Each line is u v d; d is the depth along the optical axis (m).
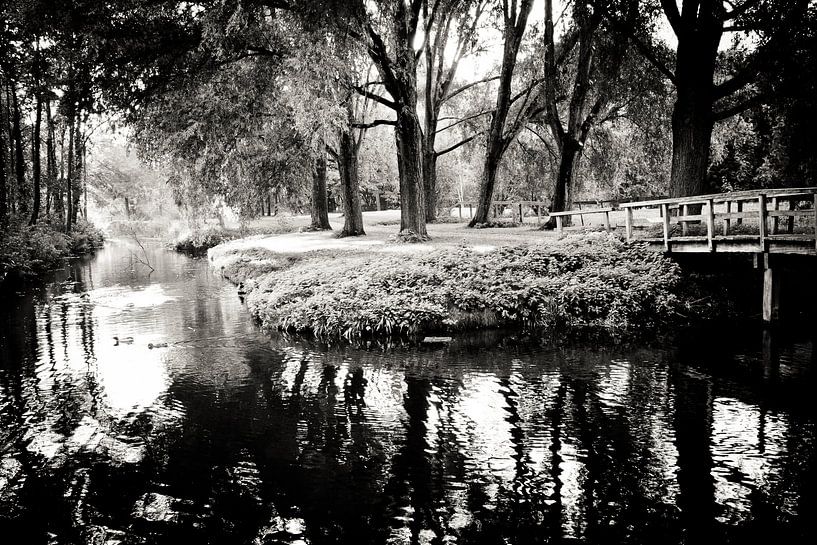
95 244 47.50
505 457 6.88
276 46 18.66
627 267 16.11
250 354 12.02
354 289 15.09
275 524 5.54
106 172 74.25
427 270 15.89
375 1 18.17
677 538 5.21
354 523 5.54
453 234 25.61
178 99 19.23
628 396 8.93
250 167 23.72
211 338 13.53
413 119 21.95
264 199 26.06
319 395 9.32
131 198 77.88
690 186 17.56
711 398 8.78
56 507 5.87
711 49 17.09
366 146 43.41
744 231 16.84
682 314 14.34
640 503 5.80
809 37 14.65
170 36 16.72
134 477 6.52
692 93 17.33
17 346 12.91
